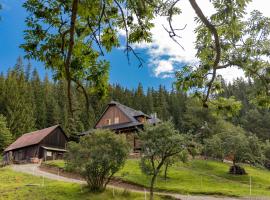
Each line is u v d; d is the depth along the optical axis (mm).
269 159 65125
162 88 121250
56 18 6227
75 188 31234
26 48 6215
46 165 48000
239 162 52438
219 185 39219
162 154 30422
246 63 9195
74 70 6477
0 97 84938
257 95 9586
